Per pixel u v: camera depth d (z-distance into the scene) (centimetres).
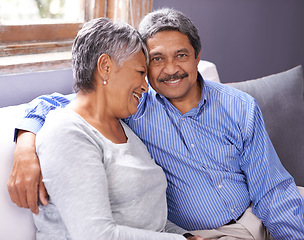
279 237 156
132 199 127
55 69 180
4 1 182
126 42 129
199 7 253
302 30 348
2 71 163
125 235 116
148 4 209
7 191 129
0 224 127
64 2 204
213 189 157
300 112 210
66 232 126
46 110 138
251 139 162
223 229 156
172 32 147
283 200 156
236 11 281
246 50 303
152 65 150
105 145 125
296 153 204
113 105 132
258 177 160
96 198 113
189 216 157
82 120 125
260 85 209
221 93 165
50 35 194
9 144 133
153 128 158
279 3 317
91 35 127
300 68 220
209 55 274
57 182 114
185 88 153
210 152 159
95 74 129
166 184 145
